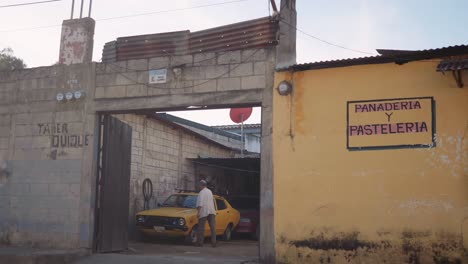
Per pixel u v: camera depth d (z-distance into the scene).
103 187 11.52
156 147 17.80
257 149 31.34
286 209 9.76
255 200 19.69
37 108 11.92
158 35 11.24
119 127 12.48
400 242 9.02
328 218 9.48
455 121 9.01
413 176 9.11
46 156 11.66
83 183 11.27
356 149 9.50
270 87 10.20
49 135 11.71
